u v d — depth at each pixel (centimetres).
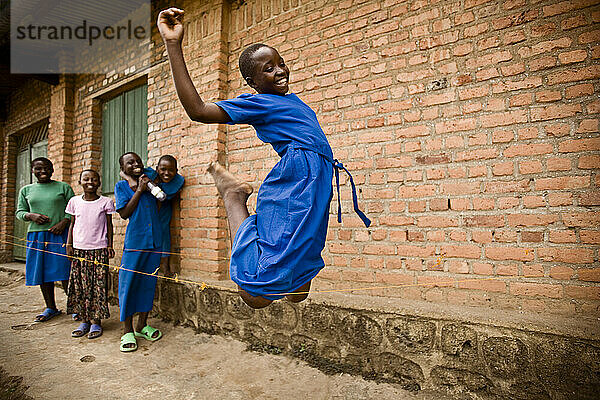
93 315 358
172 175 391
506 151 250
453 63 271
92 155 569
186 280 381
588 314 222
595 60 227
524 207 243
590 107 227
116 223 482
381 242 294
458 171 266
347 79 316
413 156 284
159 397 249
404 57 291
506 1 255
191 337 348
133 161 362
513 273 244
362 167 305
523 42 248
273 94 148
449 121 271
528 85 245
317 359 286
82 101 591
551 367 206
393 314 256
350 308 273
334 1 327
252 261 138
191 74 416
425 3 284
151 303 350
